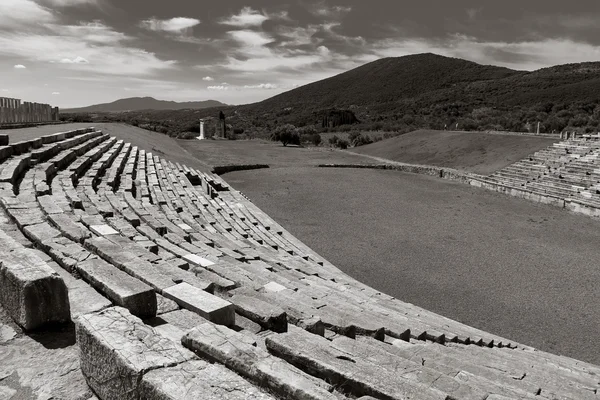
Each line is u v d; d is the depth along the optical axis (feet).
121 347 12.25
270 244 60.70
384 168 166.30
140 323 13.80
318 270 49.19
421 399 12.87
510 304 48.96
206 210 72.74
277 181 134.51
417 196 114.01
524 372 25.52
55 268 21.08
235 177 141.49
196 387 10.78
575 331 43.04
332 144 257.75
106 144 99.04
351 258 64.28
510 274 58.54
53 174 52.26
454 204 104.53
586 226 84.28
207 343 14.06
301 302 25.07
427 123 291.58
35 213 29.76
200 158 171.22
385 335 25.77
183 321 17.01
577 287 54.24
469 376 20.57
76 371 14.46
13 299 16.74
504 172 131.54
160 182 87.86
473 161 154.10
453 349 27.35
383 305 38.09
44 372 14.29
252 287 25.50
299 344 15.94
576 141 130.72
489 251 68.90
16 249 19.30
